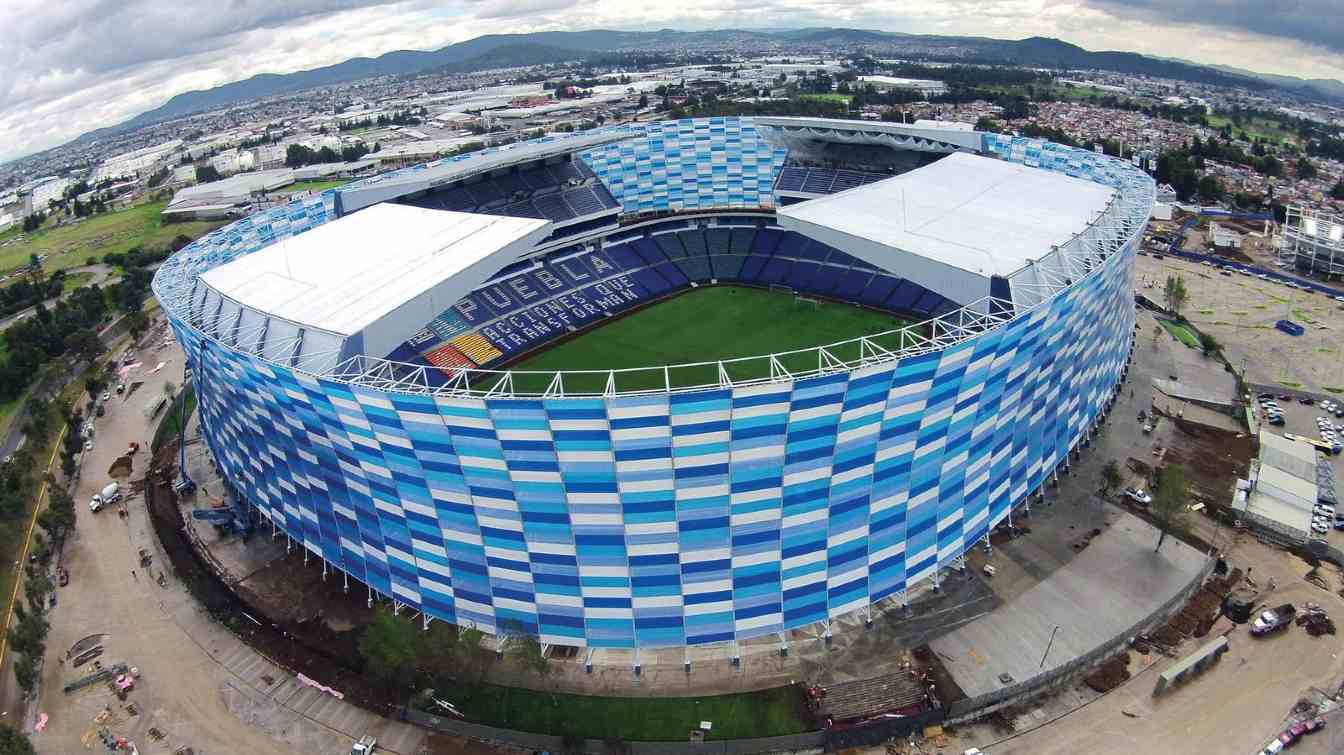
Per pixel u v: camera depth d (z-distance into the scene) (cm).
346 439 7019
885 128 14600
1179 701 6512
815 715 6412
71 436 11606
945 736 6300
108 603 8338
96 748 6606
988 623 7269
